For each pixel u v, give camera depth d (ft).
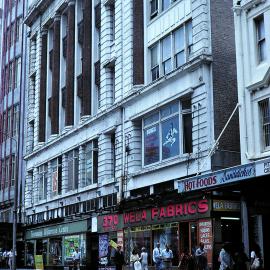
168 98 90.94
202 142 81.51
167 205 86.02
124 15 111.55
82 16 139.44
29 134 169.17
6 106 199.00
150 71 101.65
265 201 69.00
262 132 72.13
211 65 83.30
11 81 198.29
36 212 154.61
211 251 74.13
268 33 72.13
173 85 90.22
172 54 94.07
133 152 102.12
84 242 116.98
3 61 208.74
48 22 160.76
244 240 66.08
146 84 101.30
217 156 79.41
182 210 81.87
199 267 70.74
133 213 96.84
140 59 104.01
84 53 130.62
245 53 75.72
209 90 82.53
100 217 110.22
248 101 74.33
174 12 94.43
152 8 103.50
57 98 148.97
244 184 65.51
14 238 115.14
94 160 121.49
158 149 94.43
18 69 193.16
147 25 103.40
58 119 147.33
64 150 137.08
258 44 74.69
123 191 103.14
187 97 87.66
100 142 117.08
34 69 170.81
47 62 161.68
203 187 68.33
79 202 125.49
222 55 84.53
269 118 71.20
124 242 99.40
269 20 72.13
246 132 73.97
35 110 165.58
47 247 137.90
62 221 130.93
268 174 57.41
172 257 82.38
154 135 96.22
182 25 91.86
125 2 111.45
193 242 79.30
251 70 74.64
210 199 75.31
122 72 110.01
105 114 114.01
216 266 73.20
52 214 142.72
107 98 116.78
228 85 83.92
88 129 123.95
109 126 112.78
